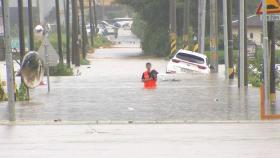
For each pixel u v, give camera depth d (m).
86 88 84.69
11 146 39.62
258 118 52.88
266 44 57.00
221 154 35.44
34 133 45.88
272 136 42.59
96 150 37.56
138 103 64.88
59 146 39.44
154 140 41.53
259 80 87.25
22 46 82.94
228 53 102.62
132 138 42.62
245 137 42.25
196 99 68.69
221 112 56.88
